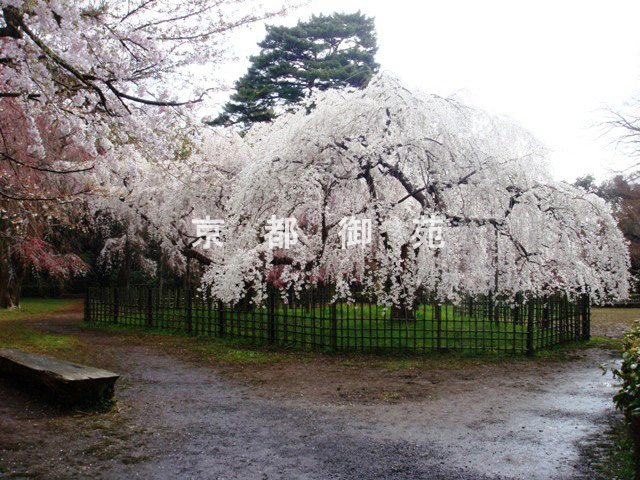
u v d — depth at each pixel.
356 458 3.83
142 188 13.09
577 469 3.64
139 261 20.14
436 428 4.61
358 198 9.67
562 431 4.55
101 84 5.83
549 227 8.53
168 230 13.96
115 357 8.21
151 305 11.80
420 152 8.54
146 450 3.97
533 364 7.73
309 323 9.77
